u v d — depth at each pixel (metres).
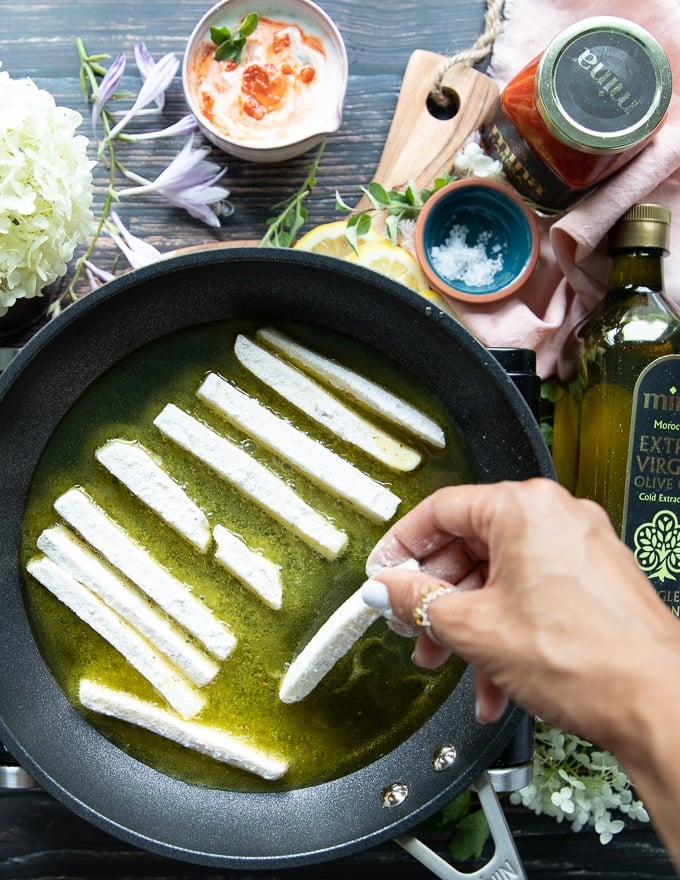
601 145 1.02
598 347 1.08
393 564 0.93
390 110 1.25
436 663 0.91
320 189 1.25
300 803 1.07
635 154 1.09
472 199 1.20
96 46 1.23
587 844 1.24
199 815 1.06
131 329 1.04
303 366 1.08
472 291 1.18
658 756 0.62
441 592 0.78
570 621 0.68
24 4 1.23
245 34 1.13
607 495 1.07
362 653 1.10
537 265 1.23
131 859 1.22
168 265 0.93
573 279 1.18
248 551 1.08
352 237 1.10
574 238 1.12
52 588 1.07
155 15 1.23
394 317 1.00
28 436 1.04
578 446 1.13
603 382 1.07
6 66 1.23
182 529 1.07
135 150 1.24
